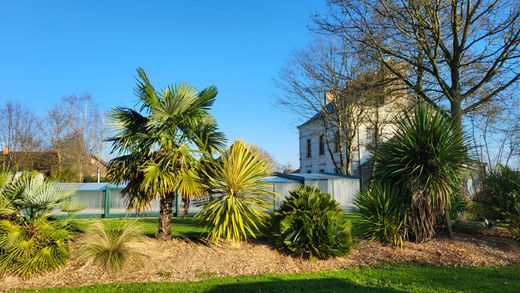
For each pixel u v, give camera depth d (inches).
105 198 675.4
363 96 627.2
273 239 346.0
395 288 248.2
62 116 1701.5
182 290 241.0
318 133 1306.6
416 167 362.9
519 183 400.8
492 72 481.4
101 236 294.8
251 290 243.9
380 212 373.1
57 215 345.7
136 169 338.6
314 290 244.1
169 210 354.3
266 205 350.3
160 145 336.2
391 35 519.8
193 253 316.2
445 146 362.0
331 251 319.6
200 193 339.3
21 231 273.7
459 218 431.8
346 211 773.9
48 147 1670.8
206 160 348.5
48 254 271.1
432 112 405.1
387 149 401.7
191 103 339.3
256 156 356.5
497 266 315.0
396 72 546.6
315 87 1037.2
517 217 385.1
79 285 252.4
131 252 285.0
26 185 291.4
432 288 248.4
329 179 778.2
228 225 334.6
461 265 317.4
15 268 264.2
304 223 322.0
